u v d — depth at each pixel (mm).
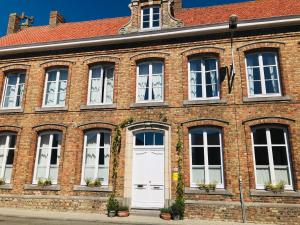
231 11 14289
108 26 15711
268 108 11062
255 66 11922
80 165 12359
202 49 12312
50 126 12984
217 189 10828
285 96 10969
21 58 14430
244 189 10555
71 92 13281
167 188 11273
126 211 10953
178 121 11797
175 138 11672
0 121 13711
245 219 10250
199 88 12312
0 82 14422
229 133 11164
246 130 11031
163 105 12094
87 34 15172
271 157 10742
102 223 9719
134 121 12250
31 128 13219
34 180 12805
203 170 11312
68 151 12523
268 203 10250
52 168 12812
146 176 11852
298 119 10688
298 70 11172
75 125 12773
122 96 12695
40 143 13242
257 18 11805
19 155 13016
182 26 12875
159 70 12961
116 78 13000
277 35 11664
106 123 12453
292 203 10086
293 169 10352
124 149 12086
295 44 11445
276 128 11023
